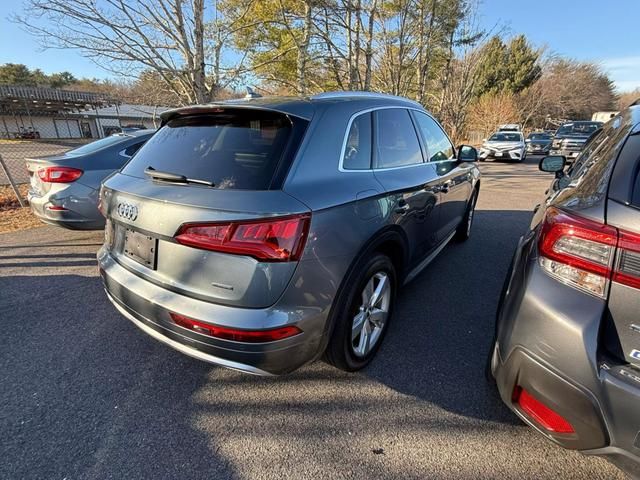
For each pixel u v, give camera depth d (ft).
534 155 65.46
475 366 7.64
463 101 56.90
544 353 4.49
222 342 5.38
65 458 5.48
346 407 6.53
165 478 5.19
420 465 5.42
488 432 5.99
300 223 5.28
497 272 12.46
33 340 8.48
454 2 37.68
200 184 5.70
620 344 4.16
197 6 19.16
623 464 4.20
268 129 6.25
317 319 5.79
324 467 5.39
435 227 10.49
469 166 13.64
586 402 4.20
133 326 9.10
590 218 4.37
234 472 5.30
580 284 4.36
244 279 5.15
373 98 8.43
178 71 19.58
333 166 6.40
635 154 4.49
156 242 5.93
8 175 21.45
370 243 6.75
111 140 14.70
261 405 6.57
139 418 6.26
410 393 6.87
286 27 26.71
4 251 14.25
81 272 12.35
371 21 29.86
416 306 10.11
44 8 16.34
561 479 5.20
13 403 6.55
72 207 13.09
